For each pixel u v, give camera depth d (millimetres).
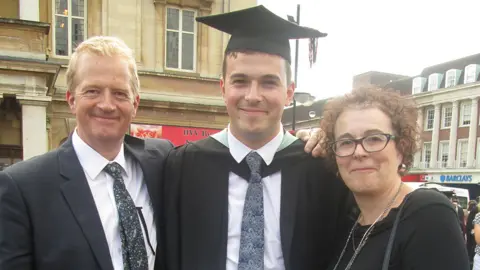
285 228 1854
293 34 1983
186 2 10141
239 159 1964
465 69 27078
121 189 1715
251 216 1856
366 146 1515
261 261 1803
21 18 7852
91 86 1631
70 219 1527
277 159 1981
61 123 9406
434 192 1481
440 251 1319
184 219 1943
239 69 1855
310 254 1918
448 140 26375
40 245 1479
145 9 9836
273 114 1889
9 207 1471
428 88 29797
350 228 1776
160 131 10008
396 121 1545
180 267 1919
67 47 9461
